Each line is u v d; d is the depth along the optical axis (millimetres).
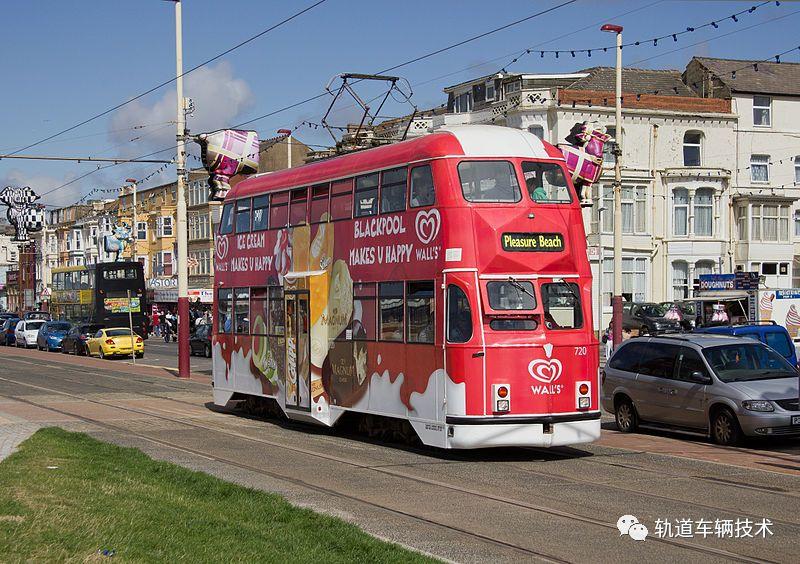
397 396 16406
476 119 59094
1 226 147000
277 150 79188
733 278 35281
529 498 12078
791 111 59750
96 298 62156
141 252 95250
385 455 16016
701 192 57062
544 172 15883
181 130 33406
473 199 15359
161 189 92750
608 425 20875
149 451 16141
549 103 53781
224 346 22797
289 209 20062
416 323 15961
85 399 26172
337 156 19109
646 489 12703
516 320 15203
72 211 113125
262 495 11438
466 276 15125
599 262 54031
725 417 17203
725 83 58750
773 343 23203
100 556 7836
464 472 14219
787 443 17781
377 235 17078
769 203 58156
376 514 11062
